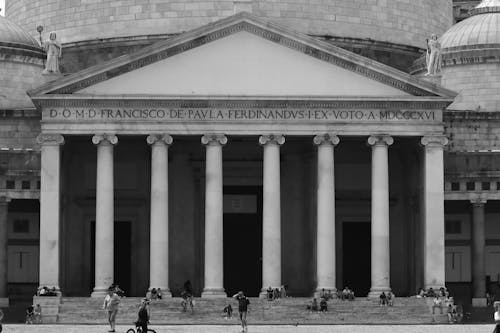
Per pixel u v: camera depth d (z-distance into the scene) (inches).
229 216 3961.6
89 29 4382.4
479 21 4306.1
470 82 4212.6
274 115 3639.3
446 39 4296.3
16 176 3890.3
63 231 3841.0
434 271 3631.9
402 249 3949.3
